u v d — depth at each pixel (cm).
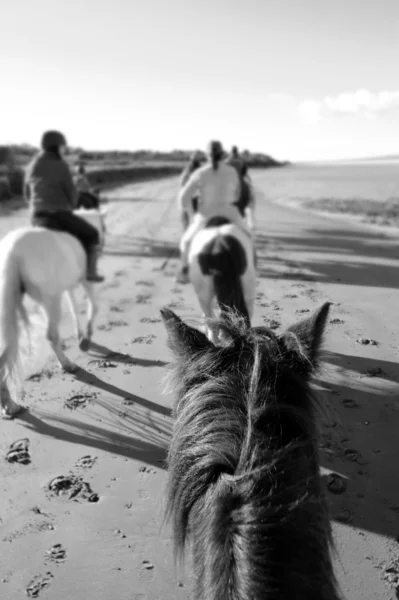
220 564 112
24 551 287
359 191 3759
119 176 4691
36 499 330
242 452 122
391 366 519
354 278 918
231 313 166
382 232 1557
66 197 546
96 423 422
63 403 456
